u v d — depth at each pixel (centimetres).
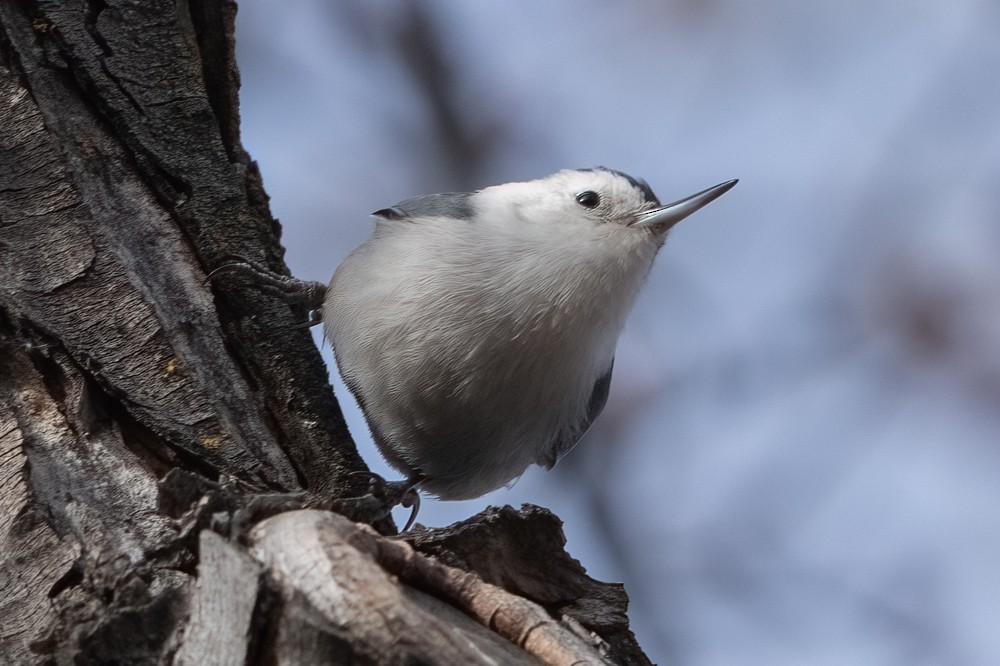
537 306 309
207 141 306
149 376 304
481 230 309
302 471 305
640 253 310
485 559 303
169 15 305
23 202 304
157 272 304
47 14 305
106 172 305
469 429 309
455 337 308
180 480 301
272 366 305
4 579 301
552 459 312
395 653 289
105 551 301
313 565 299
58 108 304
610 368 312
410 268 308
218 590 300
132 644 300
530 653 301
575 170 311
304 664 295
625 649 303
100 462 302
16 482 302
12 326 303
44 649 300
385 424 309
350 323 309
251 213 306
